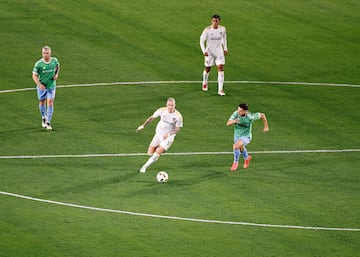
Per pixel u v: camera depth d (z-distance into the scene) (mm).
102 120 115688
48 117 111562
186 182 98125
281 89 129125
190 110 119875
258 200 94125
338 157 106500
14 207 90562
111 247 82438
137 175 99688
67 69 133125
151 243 83500
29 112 117625
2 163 101812
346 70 137750
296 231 87312
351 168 103500
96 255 80812
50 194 94000
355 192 97188
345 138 112188
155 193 94938
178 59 139000
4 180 97250
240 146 100312
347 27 155625
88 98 123062
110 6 157500
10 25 147625
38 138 109188
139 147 107625
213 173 100875
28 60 135500
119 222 87812
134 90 126500
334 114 120250
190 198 94000
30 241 83250
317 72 136250
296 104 123375
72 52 139375
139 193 94812
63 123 114250
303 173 101688
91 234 84938
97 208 90875
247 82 131375
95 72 132625
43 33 145500
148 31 148625
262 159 105375
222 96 125438
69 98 122812
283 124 116125
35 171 99938
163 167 102188
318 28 154250
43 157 103875
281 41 148125
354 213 92000
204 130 113375
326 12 161250
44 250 81562
